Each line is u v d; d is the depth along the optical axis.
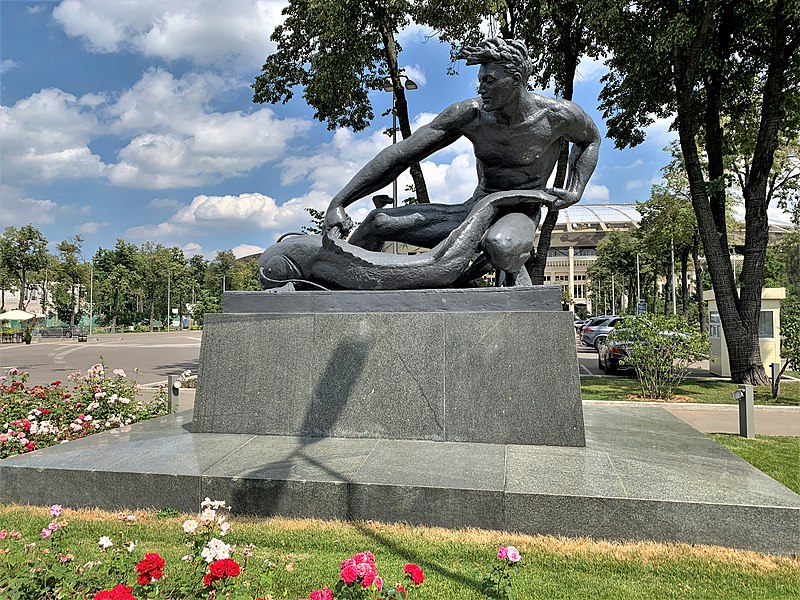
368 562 2.25
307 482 3.60
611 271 52.22
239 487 3.66
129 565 2.49
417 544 3.22
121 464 3.95
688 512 3.23
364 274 5.06
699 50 11.76
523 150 5.01
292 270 5.50
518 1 13.15
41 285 50.19
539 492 3.37
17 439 4.99
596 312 65.69
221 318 4.97
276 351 4.82
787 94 11.64
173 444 4.46
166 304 68.12
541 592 2.80
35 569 2.42
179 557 3.09
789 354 10.77
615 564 3.03
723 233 13.41
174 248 69.88
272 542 3.28
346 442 4.45
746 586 2.85
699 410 9.79
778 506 3.15
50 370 17.09
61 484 3.89
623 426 5.29
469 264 5.05
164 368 17.73
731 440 7.05
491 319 4.50
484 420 4.44
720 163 13.34
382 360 4.63
